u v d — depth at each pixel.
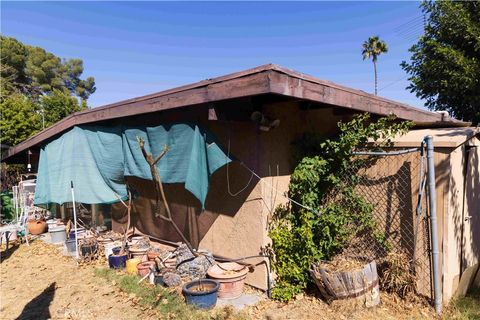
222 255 4.98
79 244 6.54
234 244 4.77
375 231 4.37
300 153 4.70
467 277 4.41
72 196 6.29
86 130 6.56
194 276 4.78
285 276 4.30
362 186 4.52
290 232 4.45
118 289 4.80
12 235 8.37
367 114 4.34
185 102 4.05
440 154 3.97
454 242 4.05
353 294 3.74
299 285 4.27
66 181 6.59
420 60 9.55
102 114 5.87
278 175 4.56
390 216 4.29
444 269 3.91
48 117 19.73
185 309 4.00
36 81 35.62
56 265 6.16
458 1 8.79
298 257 4.28
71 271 5.76
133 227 7.19
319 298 4.17
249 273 4.59
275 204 4.51
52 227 8.27
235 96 3.35
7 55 32.75
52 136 7.69
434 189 3.74
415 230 3.94
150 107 4.71
